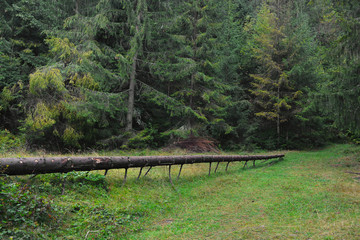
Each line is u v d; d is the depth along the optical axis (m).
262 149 23.09
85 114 13.74
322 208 5.71
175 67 17.48
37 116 13.12
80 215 4.79
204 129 20.05
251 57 25.98
